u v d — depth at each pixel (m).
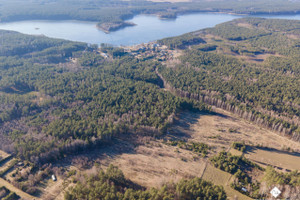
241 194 126.69
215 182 135.50
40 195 125.50
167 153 161.00
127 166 148.12
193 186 118.38
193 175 140.62
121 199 111.69
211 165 149.50
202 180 124.94
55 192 127.31
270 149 169.00
